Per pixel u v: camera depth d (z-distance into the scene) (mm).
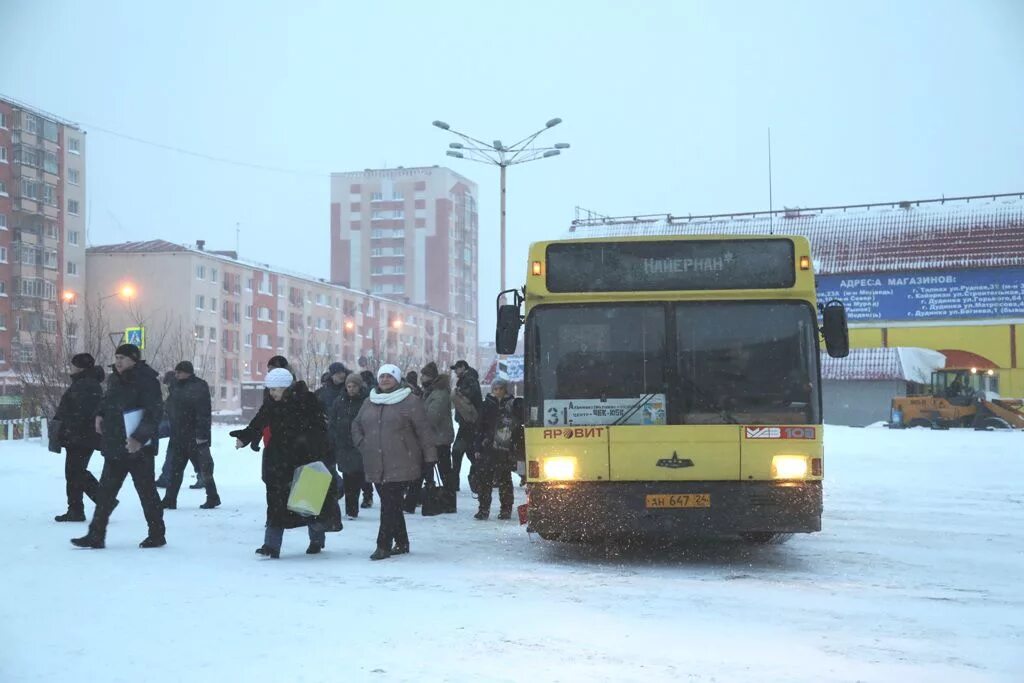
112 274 80812
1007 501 15430
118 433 10055
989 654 6219
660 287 9797
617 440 9461
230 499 14773
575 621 7055
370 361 84375
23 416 32594
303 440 9914
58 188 78812
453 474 14195
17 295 75188
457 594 8055
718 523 9266
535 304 9906
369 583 8508
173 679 5539
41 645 6246
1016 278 51938
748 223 58031
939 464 21922
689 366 9602
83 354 12031
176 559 9500
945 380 42562
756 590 8367
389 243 132375
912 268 53406
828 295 54969
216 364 82688
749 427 9375
